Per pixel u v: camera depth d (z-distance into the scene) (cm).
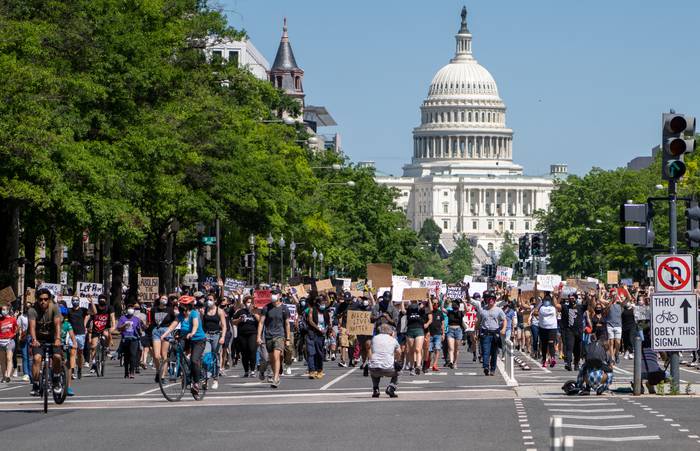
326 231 14562
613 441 2956
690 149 4100
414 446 2880
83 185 6525
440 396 4284
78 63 7031
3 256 6912
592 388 4316
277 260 15300
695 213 4094
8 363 5378
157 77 7338
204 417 3600
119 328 5466
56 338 3941
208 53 9844
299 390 4628
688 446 2866
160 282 9331
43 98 6338
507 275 11631
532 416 3544
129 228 6838
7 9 6731
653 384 4284
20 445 2956
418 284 8731
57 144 6272
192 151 8275
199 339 4172
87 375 5650
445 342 6631
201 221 9069
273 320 4750
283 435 3127
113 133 7094
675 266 4112
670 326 4109
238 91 9988
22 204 6500
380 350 4200
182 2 7950
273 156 10319
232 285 7988
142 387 4844
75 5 7019
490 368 5578
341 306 6575
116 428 3316
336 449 2836
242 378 5353
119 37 7106
